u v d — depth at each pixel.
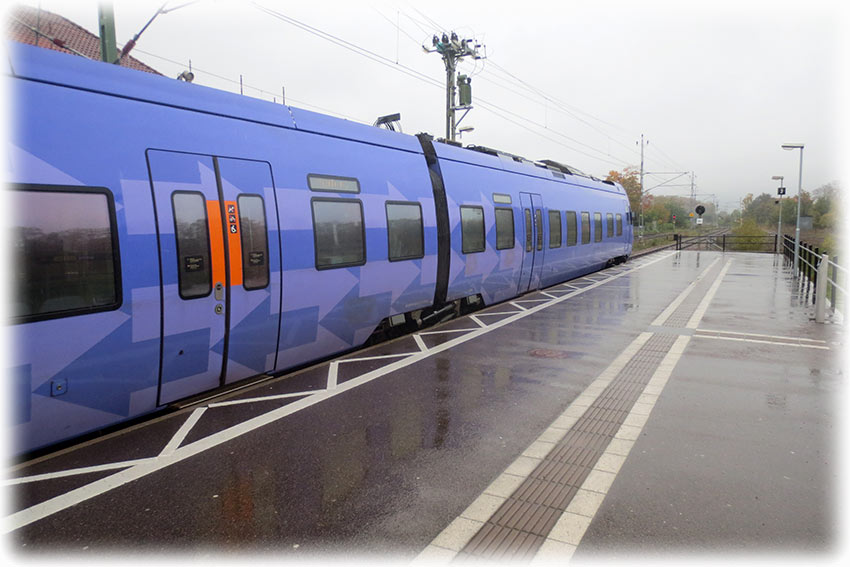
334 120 7.22
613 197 21.02
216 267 5.18
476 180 10.56
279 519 3.35
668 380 6.18
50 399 4.01
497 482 3.81
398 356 7.37
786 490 3.65
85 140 4.21
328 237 6.56
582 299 12.73
